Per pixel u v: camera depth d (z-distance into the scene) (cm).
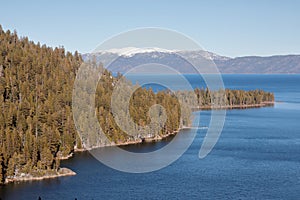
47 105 12900
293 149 13600
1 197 8388
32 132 11675
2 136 10375
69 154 11825
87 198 8325
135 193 8619
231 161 11662
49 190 8862
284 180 9788
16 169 9919
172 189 8912
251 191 8850
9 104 12731
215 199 8269
